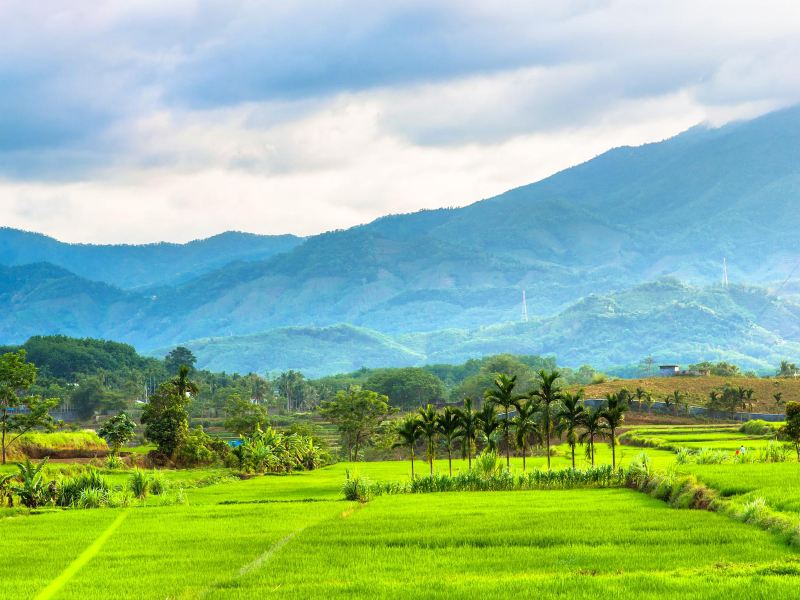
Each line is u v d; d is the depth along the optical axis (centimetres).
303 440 14062
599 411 8206
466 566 3788
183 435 13300
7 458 11562
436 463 12331
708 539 4191
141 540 4869
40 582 3691
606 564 3694
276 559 4088
